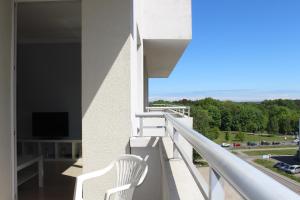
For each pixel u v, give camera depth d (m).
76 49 7.58
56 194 4.10
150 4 7.61
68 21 5.72
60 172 5.33
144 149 3.35
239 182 0.61
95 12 3.23
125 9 3.24
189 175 1.96
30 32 6.62
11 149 3.21
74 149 6.61
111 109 3.25
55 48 7.58
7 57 3.16
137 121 4.46
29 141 6.88
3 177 3.07
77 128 7.56
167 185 1.88
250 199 0.54
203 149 1.02
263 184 0.52
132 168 2.61
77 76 7.58
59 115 7.45
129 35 3.24
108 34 3.24
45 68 7.59
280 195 0.46
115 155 3.25
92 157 3.25
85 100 3.25
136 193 3.40
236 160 0.71
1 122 3.04
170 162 2.34
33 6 4.68
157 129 6.52
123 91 3.25
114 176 3.24
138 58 6.61
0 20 3.04
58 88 7.59
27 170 4.62
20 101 7.63
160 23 7.64
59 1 3.31
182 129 1.62
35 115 7.45
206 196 1.07
